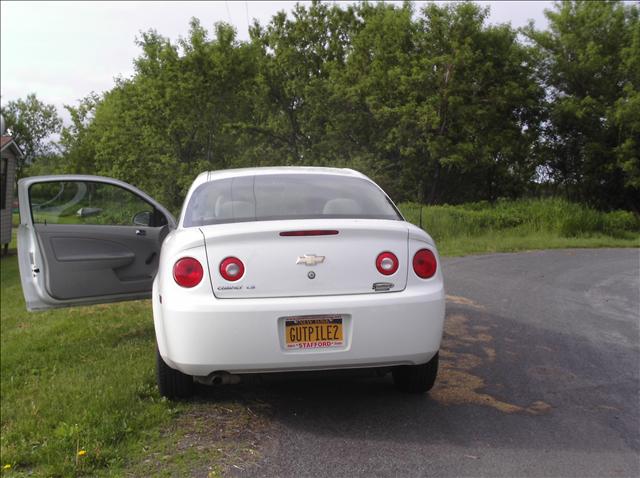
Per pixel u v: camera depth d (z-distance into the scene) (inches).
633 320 283.7
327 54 1520.7
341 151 1374.3
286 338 145.6
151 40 1222.9
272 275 146.6
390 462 136.6
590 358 220.2
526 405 172.6
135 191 247.1
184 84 1175.0
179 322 145.3
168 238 168.6
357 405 172.6
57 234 231.6
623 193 1309.1
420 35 1278.3
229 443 147.9
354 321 146.0
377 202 176.1
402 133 1231.5
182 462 138.2
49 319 351.3
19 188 232.7
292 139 1518.2
